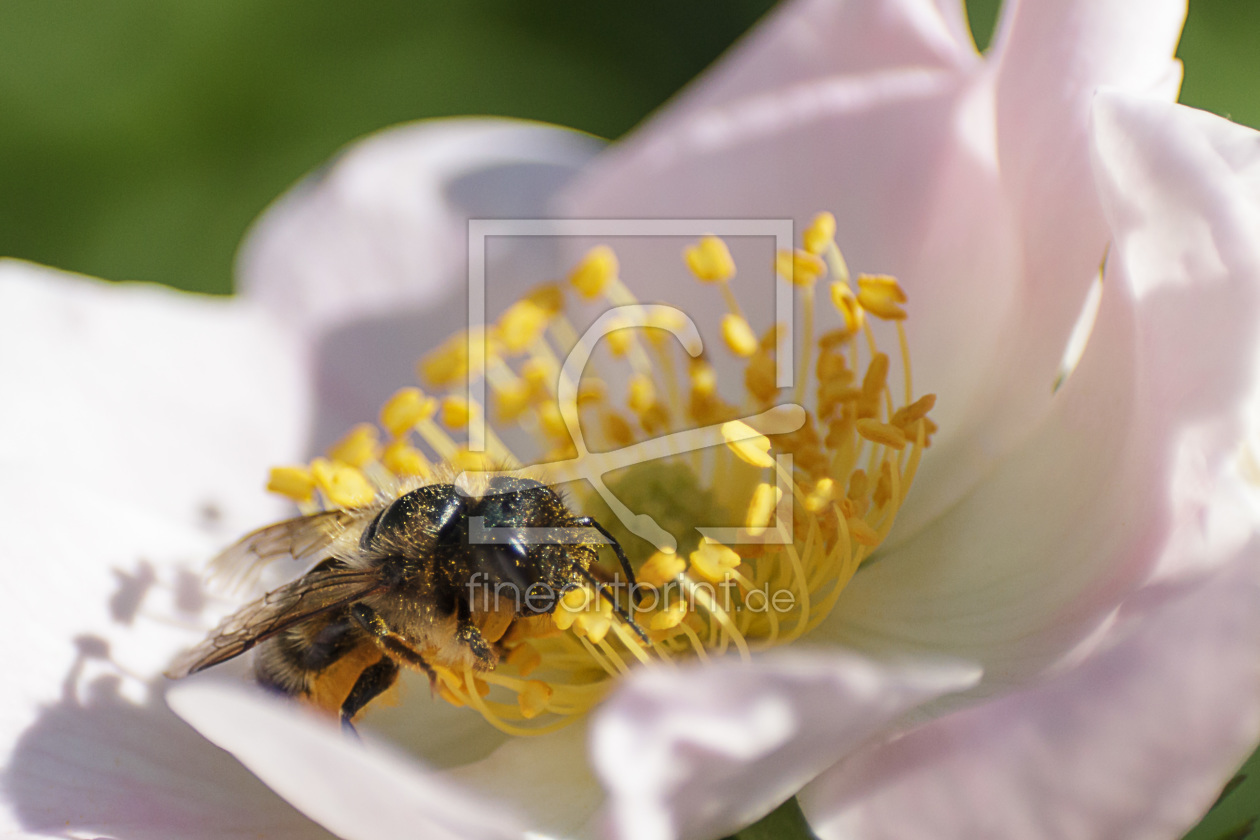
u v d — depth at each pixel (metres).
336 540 0.12
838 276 0.13
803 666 0.11
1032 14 0.12
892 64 0.13
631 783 0.11
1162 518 0.11
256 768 0.12
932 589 0.12
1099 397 0.12
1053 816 0.11
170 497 0.14
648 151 0.13
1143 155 0.12
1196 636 0.11
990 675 0.12
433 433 0.13
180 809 0.12
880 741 0.12
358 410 0.14
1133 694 0.11
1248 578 0.11
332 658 0.12
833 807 0.12
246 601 0.13
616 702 0.11
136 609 0.13
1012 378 0.12
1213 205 0.11
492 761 0.12
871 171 0.13
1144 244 0.12
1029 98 0.12
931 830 0.12
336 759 0.11
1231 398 0.11
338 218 0.14
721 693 0.11
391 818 0.11
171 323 0.14
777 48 0.13
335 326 0.14
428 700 0.13
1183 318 0.11
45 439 0.13
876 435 0.12
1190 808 0.11
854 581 0.13
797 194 0.13
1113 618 0.12
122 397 0.14
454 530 0.12
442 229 0.14
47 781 0.12
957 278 0.13
